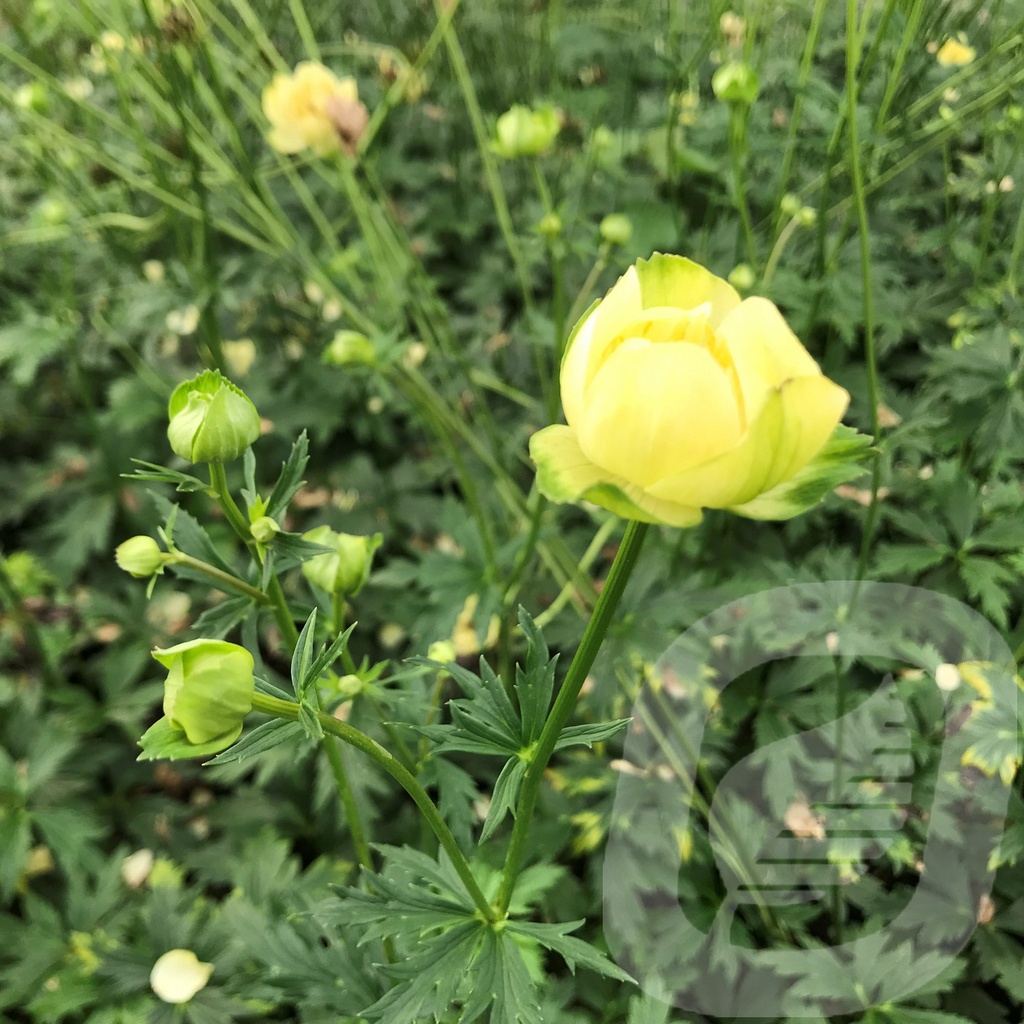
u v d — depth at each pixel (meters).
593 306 0.14
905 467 0.31
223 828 0.34
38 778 0.32
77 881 0.30
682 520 0.12
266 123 0.46
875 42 0.25
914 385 0.36
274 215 0.44
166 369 0.49
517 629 0.35
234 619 0.19
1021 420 0.27
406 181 0.50
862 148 0.27
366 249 0.46
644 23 0.46
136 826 0.34
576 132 0.48
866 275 0.22
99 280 0.49
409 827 0.32
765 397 0.12
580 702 0.31
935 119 0.33
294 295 0.50
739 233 0.35
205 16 0.47
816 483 0.13
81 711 0.36
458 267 0.51
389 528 0.41
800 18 0.36
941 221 0.36
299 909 0.26
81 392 0.43
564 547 0.35
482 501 0.40
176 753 0.15
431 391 0.36
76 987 0.27
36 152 0.43
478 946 0.17
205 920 0.28
